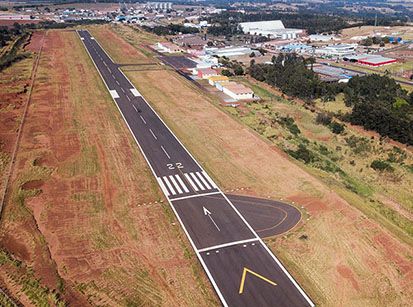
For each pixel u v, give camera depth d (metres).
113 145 56.19
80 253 34.03
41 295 29.17
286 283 30.91
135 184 45.62
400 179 51.75
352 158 58.03
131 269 32.28
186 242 35.72
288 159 52.78
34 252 34.09
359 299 29.45
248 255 34.03
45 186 44.81
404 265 32.88
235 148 56.06
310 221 38.78
